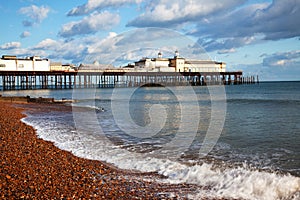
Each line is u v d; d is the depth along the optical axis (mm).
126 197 4730
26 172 5594
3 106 22344
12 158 6531
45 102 28031
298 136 10047
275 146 8492
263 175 5738
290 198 4750
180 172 6062
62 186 5000
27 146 7949
